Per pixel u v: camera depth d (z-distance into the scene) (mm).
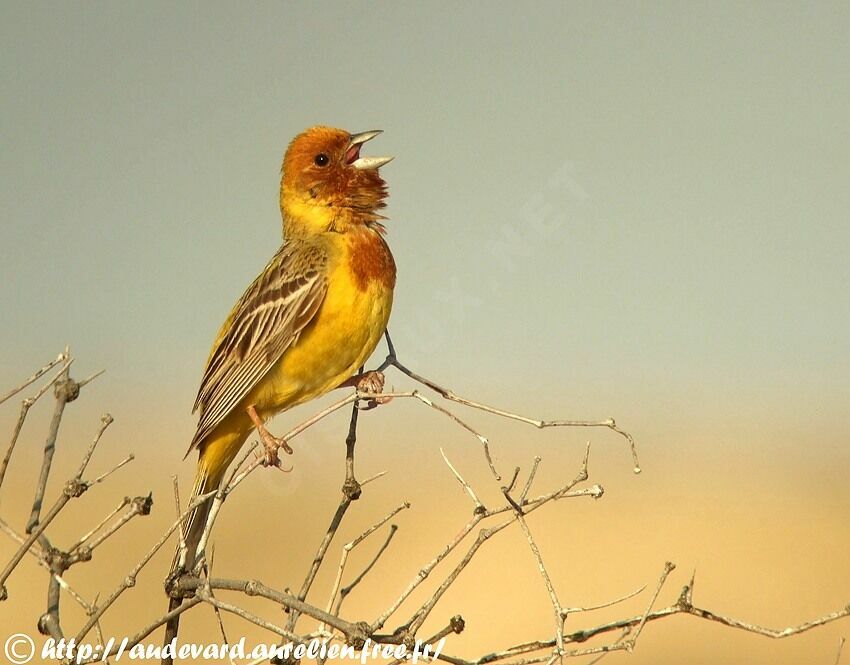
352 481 7754
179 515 7305
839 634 19203
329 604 7176
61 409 6441
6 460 6199
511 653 6844
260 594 6801
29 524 6367
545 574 6539
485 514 6676
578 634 6832
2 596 6125
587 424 6902
